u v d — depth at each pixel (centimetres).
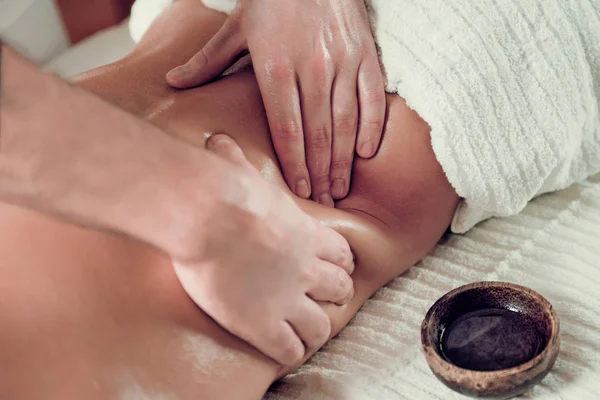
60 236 84
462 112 99
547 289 99
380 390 90
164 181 72
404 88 101
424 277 105
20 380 75
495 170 102
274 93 99
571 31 105
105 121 68
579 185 117
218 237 76
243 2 103
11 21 182
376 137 101
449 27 101
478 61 100
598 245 104
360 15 103
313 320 87
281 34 100
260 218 79
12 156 64
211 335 84
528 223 111
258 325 82
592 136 112
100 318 80
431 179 102
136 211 71
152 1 129
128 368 79
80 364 77
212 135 96
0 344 76
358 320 101
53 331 78
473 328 87
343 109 100
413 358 93
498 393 80
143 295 83
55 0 192
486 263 105
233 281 79
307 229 85
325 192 102
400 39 102
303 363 96
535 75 103
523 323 86
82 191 68
